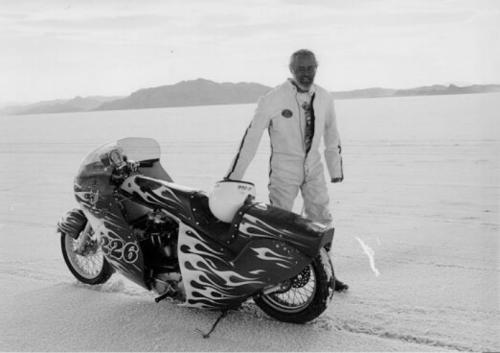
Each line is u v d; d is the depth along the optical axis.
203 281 4.11
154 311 4.44
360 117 34.59
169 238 4.45
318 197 4.72
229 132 26.12
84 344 3.92
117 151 4.63
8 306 4.68
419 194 8.91
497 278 4.89
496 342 3.66
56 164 16.44
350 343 3.73
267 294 4.11
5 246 6.70
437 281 4.88
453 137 17.09
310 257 3.83
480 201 8.17
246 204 4.09
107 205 4.59
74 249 5.14
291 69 4.41
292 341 3.80
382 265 5.39
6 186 12.26
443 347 3.62
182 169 13.01
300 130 4.50
